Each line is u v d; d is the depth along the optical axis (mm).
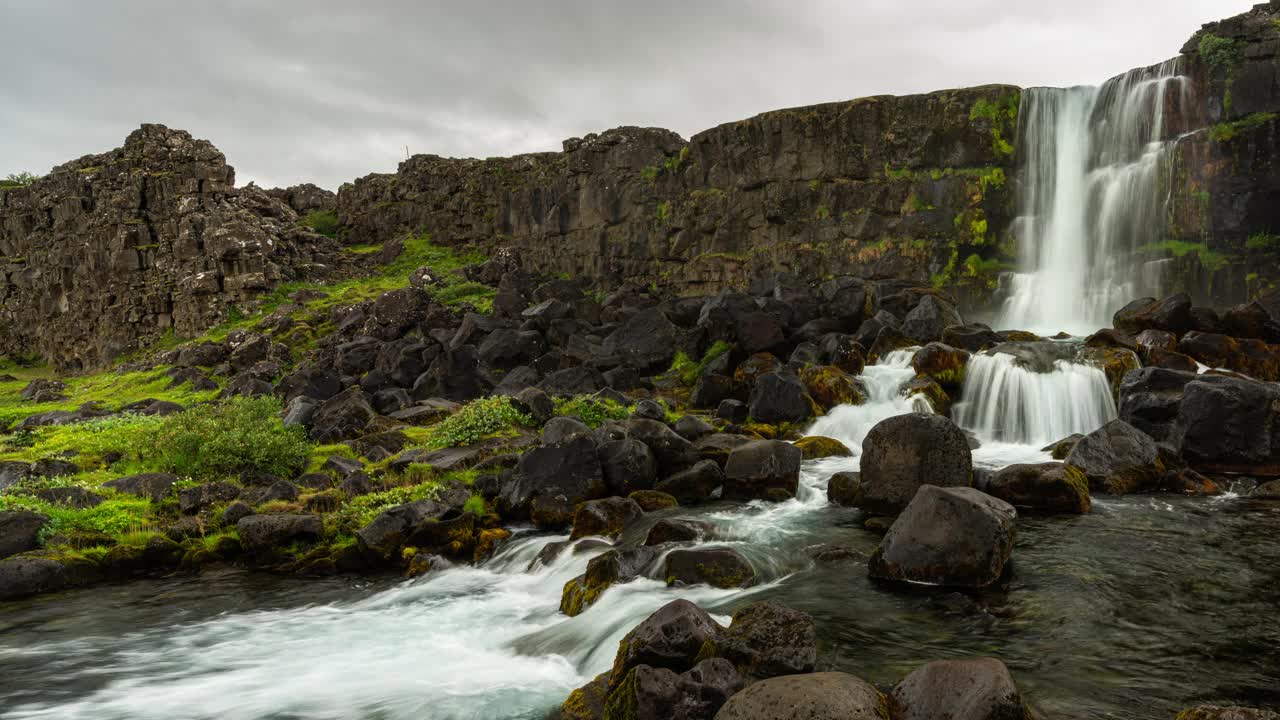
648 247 39375
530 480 15742
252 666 10062
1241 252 25594
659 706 7055
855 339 25953
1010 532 10750
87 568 13719
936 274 30953
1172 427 16453
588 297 37250
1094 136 29141
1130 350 20062
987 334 23484
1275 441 15172
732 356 26703
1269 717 5848
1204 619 8969
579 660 9492
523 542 14180
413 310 34469
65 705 9062
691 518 14320
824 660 8234
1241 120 25609
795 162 34281
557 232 43469
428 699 8828
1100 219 28859
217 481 17484
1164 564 10742
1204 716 6062
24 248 56156
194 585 13477
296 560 14203
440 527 14500
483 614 11617
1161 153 27188
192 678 9742
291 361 34438
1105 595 9711
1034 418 19953
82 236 49219
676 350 28672
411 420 23234
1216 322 21531
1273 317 22812
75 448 21031
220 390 31344
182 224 43375
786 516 14359
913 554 10555
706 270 36594
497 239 46844
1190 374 16938
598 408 21844
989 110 30391
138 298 44562
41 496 15992
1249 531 12117
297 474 18766
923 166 31609
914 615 9430
